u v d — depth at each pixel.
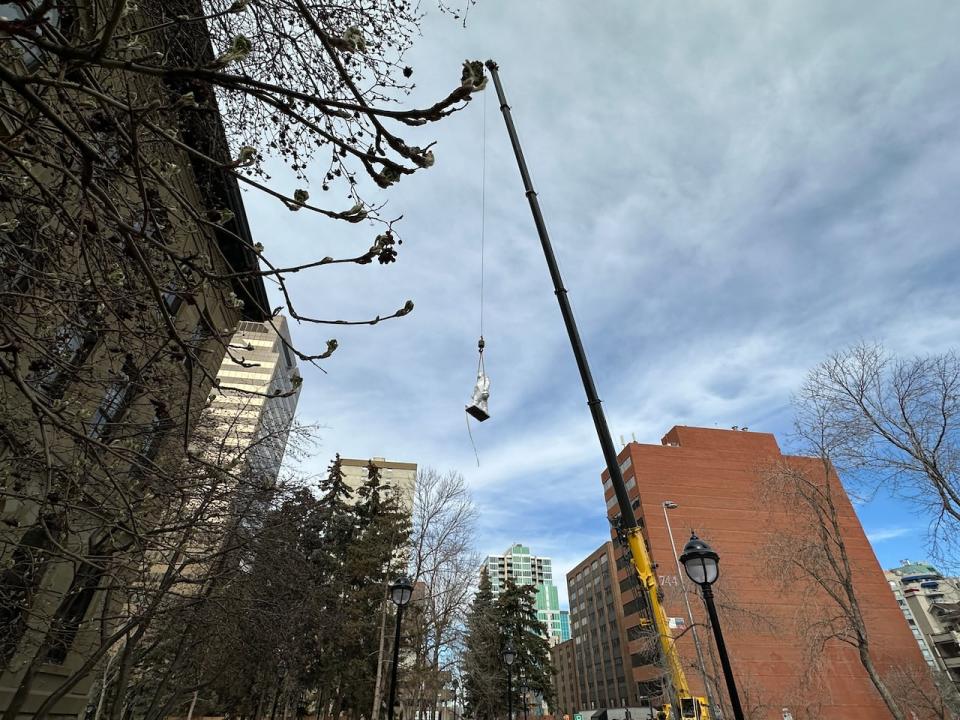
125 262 4.17
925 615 71.38
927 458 15.65
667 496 61.00
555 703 46.69
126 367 5.07
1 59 3.12
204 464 4.18
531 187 14.26
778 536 20.48
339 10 4.23
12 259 4.23
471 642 27.52
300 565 15.01
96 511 5.52
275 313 3.19
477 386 9.60
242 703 26.64
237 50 2.19
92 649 11.69
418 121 2.58
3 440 5.07
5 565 6.56
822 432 18.52
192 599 10.75
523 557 186.88
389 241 2.93
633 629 66.44
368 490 36.03
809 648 20.66
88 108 3.10
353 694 28.25
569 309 12.65
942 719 29.45
